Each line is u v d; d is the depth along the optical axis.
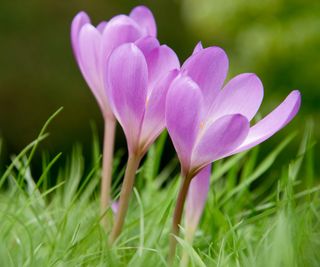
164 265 1.09
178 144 1.05
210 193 1.24
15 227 1.16
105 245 1.09
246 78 1.06
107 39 1.11
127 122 1.08
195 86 1.03
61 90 5.05
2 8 5.13
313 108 3.80
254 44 3.71
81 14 1.15
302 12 3.70
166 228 1.17
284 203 1.14
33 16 5.15
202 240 1.15
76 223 1.17
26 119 5.03
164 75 1.07
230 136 1.04
